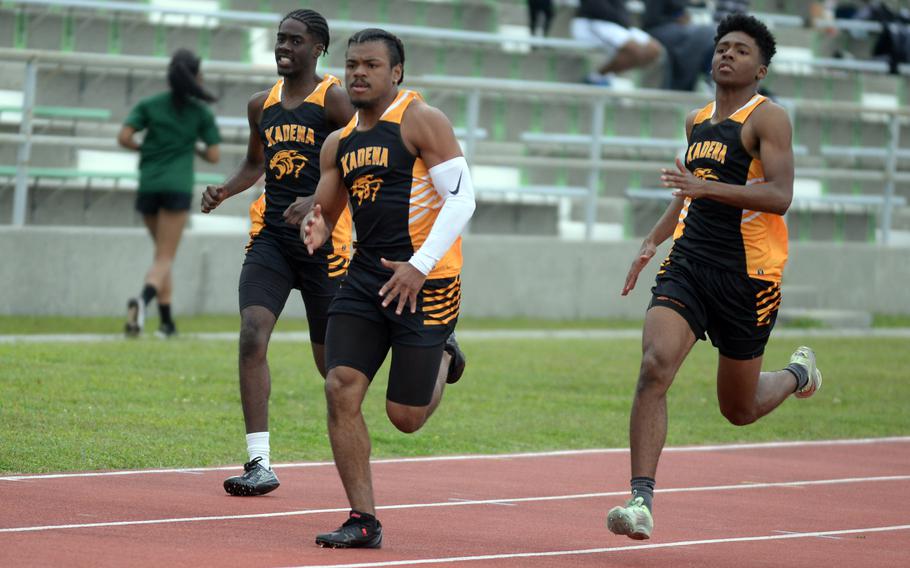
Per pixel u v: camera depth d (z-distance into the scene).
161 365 42.28
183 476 26.92
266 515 23.00
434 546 20.91
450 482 28.33
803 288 71.94
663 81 76.38
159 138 48.97
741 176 22.44
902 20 87.19
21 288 53.78
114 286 55.75
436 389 22.66
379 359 20.75
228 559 18.72
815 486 30.23
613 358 52.50
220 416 34.69
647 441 20.83
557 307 66.00
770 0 88.19
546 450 34.06
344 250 25.86
